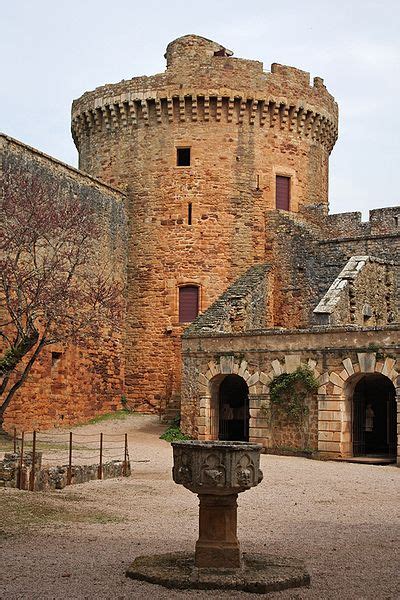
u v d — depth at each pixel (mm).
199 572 11570
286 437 30812
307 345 30547
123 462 23625
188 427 33719
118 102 44344
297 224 43031
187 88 43062
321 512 17891
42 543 13977
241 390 36094
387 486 22422
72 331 32312
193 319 42562
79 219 34688
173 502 18984
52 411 36438
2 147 33188
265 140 44219
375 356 28984
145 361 42875
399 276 39406
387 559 13047
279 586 11141
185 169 43375
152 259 43438
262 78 43875
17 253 31875
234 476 11664
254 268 43094
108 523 16156
